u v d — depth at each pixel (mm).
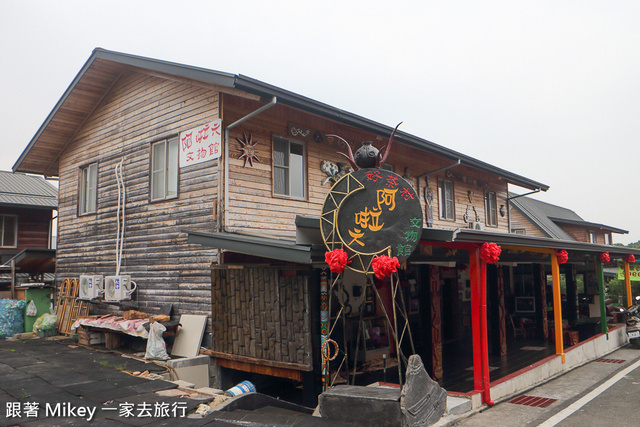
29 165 14367
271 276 8102
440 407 6074
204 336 9164
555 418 6383
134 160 11266
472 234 6246
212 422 5363
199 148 9547
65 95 12055
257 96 8516
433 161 15305
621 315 15516
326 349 7391
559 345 9633
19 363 8664
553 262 9805
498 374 9609
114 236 11602
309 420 5398
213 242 7910
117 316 10633
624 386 8281
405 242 5664
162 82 10672
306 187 10797
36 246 19156
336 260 5770
